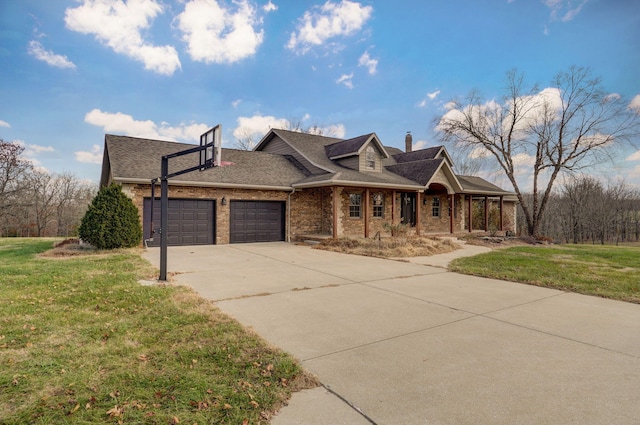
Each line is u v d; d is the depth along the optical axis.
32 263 8.91
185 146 16.62
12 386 2.91
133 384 2.98
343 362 3.56
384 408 2.73
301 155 19.03
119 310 4.98
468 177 27.09
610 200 33.25
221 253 12.06
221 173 15.30
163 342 3.88
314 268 9.18
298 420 2.56
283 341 4.10
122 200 12.23
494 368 3.46
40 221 33.16
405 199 20.50
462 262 10.38
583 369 3.46
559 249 14.92
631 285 7.29
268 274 8.23
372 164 19.00
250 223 15.87
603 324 4.90
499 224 24.14
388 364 3.52
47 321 4.49
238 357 3.54
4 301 5.35
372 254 11.79
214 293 6.30
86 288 6.22
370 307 5.58
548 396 2.94
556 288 7.16
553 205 36.53
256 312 5.20
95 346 3.74
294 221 16.81
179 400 2.76
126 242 12.23
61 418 2.50
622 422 2.58
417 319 5.00
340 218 17.44
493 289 7.02
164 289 6.25
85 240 12.00
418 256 11.75
